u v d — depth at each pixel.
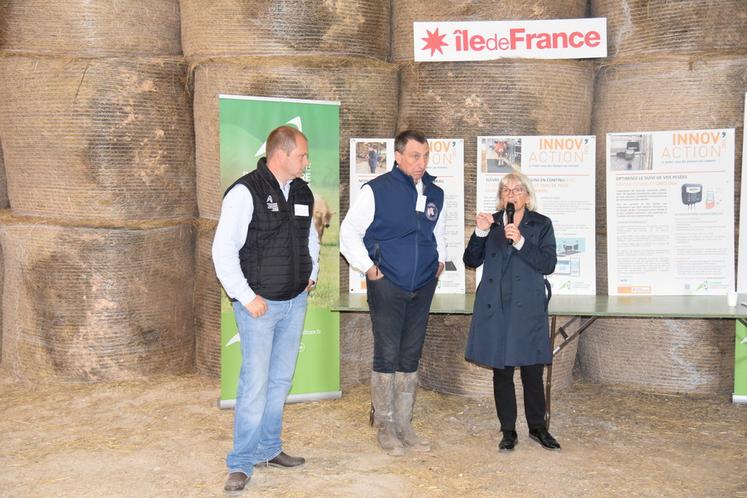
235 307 3.51
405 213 3.85
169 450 4.09
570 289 4.88
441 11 5.03
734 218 4.87
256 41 5.02
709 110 4.89
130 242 5.32
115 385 5.29
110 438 4.28
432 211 3.95
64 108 5.11
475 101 4.97
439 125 5.05
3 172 5.86
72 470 3.81
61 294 5.29
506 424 4.07
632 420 4.59
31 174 5.32
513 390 4.08
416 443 4.12
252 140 4.62
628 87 5.06
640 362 5.18
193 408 4.82
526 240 3.89
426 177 4.00
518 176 3.97
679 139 4.83
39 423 4.55
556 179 4.88
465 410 4.82
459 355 5.08
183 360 5.66
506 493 3.52
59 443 4.20
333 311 4.91
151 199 5.35
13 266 5.50
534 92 4.95
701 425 4.50
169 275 5.52
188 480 3.69
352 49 5.12
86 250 5.25
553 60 4.99
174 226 5.52
